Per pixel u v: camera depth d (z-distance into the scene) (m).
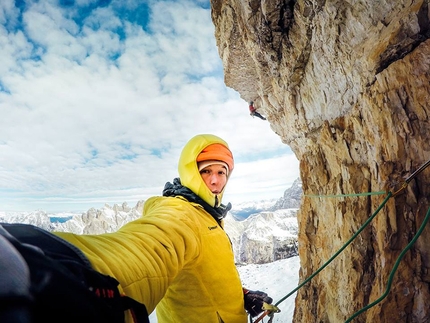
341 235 6.62
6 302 0.53
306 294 10.13
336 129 6.79
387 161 4.40
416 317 3.76
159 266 1.17
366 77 4.89
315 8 5.74
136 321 0.89
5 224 0.76
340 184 6.76
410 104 3.88
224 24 10.41
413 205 3.89
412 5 3.61
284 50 7.94
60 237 0.89
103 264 0.94
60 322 0.60
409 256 3.91
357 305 5.55
